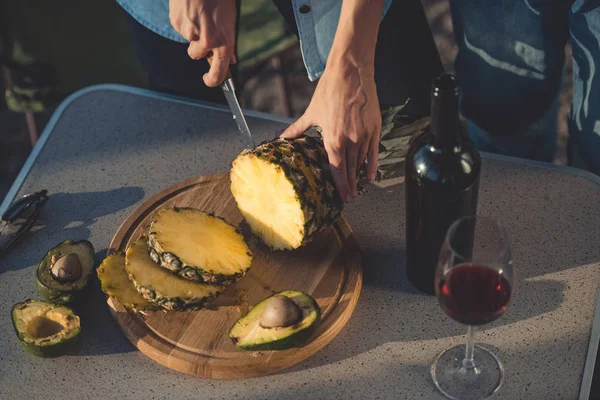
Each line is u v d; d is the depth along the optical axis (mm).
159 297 1439
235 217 1692
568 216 1637
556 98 2275
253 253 1608
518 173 1745
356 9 1507
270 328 1377
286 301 1375
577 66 2064
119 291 1493
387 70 2182
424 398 1346
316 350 1426
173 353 1414
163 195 1735
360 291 1539
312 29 1894
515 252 1577
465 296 1201
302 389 1382
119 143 1935
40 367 1460
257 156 1491
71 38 3508
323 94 1567
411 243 1451
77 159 1905
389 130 1672
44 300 1553
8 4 3461
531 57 2125
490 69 2209
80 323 1473
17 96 2816
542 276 1526
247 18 3410
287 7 2131
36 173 1880
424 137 1359
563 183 1711
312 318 1382
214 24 1698
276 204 1513
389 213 1707
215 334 1447
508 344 1416
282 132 1652
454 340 1434
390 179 1789
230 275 1481
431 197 1326
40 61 2828
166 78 2293
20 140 3535
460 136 1317
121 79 3455
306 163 1517
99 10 3516
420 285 1513
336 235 1629
